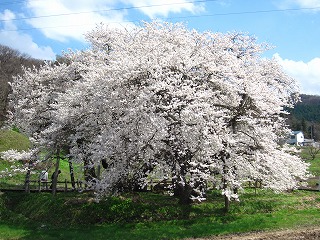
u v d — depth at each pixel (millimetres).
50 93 23547
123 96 15383
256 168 17594
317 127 89625
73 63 23172
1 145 35062
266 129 17125
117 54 18453
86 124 16969
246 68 20000
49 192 23266
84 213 17578
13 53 56781
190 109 14930
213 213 17719
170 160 15766
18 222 18297
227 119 17594
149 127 14383
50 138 19703
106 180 15531
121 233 15070
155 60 15531
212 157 16312
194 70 17641
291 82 25031
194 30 20250
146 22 20844
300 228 14789
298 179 28938
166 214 17219
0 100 37125
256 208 18797
